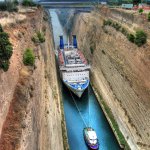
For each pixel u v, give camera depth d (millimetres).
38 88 36156
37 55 44594
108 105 58219
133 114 47406
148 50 47344
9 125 23281
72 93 63469
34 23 61969
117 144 47625
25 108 26328
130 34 54844
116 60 60000
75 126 52719
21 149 21781
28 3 99375
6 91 24938
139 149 42906
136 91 47500
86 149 46281
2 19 48031
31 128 26188
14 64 30641
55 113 46938
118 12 72250
